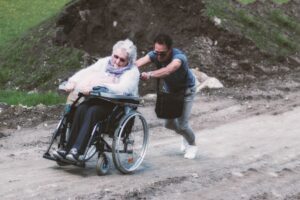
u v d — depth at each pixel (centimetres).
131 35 2436
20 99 1764
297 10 3061
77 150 930
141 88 2041
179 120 1091
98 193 875
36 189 888
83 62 2369
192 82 1070
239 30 2412
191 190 920
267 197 910
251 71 2244
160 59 1030
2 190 880
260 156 1164
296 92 1922
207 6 2422
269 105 1705
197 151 1196
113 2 2492
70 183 925
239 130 1406
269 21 2755
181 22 2406
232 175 1015
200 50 2275
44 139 1255
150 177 982
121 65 988
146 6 2464
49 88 2280
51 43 2544
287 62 2377
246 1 3916
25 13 3922
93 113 944
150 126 1409
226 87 2031
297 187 972
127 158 1005
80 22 2533
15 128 1366
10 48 2686
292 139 1321
